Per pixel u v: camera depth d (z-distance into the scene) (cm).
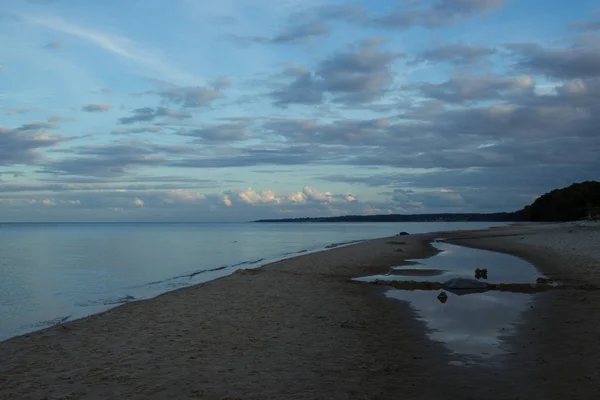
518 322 1034
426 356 789
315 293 1488
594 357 751
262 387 645
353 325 1034
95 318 1141
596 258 2208
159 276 2331
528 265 2242
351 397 606
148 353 823
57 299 1664
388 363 753
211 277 2256
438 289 1573
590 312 1094
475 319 1079
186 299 1384
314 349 838
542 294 1389
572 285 1535
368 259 2705
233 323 1058
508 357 770
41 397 621
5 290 1883
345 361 764
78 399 611
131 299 1641
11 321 1291
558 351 793
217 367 736
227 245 5309
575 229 5331
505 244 3681
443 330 976
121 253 4031
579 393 601
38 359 805
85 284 2048
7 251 4319
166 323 1067
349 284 1694
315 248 4572
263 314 1158
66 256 3697
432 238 5172
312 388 639
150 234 9956
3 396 627
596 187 11825
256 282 1734
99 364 765
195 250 4425
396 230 10950
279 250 4334
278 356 795
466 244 3962
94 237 8169
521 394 604
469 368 718
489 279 1772
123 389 644
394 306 1265
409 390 629
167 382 670
